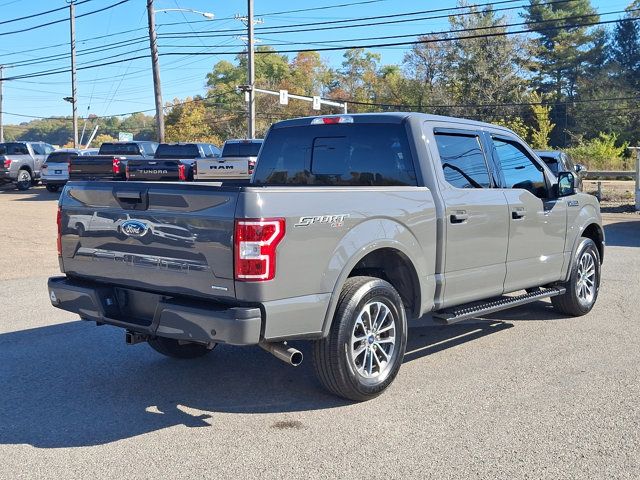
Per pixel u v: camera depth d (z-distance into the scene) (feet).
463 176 19.79
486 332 23.76
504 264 21.04
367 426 15.28
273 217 14.32
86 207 17.15
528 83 238.48
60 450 14.12
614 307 27.53
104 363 20.34
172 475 12.94
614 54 269.85
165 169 61.00
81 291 17.03
